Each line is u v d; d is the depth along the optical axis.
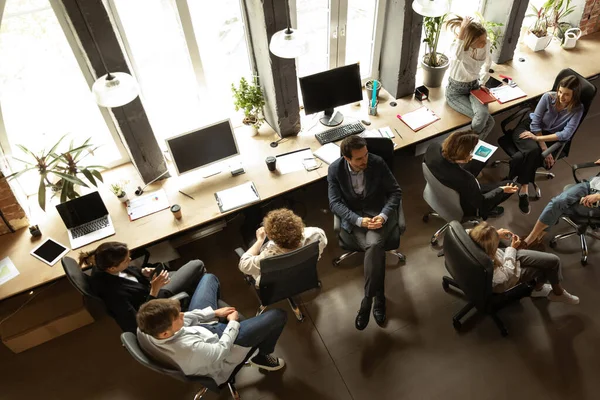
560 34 4.89
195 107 4.08
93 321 3.54
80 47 2.94
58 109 3.52
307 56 4.23
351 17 4.12
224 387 2.93
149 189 3.72
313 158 3.85
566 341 3.19
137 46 3.47
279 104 3.82
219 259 3.93
